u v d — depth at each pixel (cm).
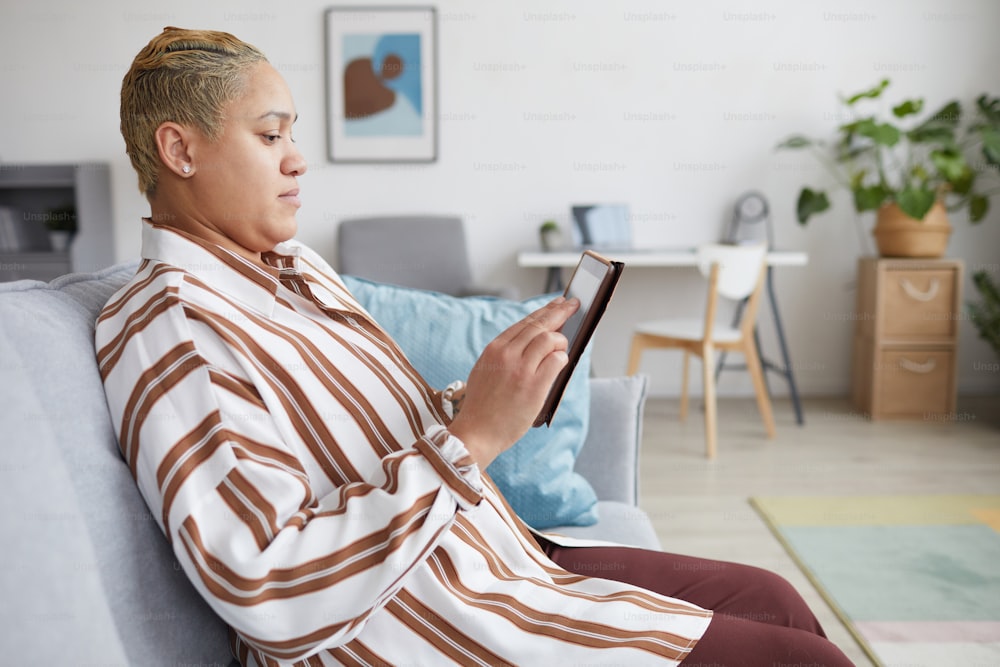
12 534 59
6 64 405
